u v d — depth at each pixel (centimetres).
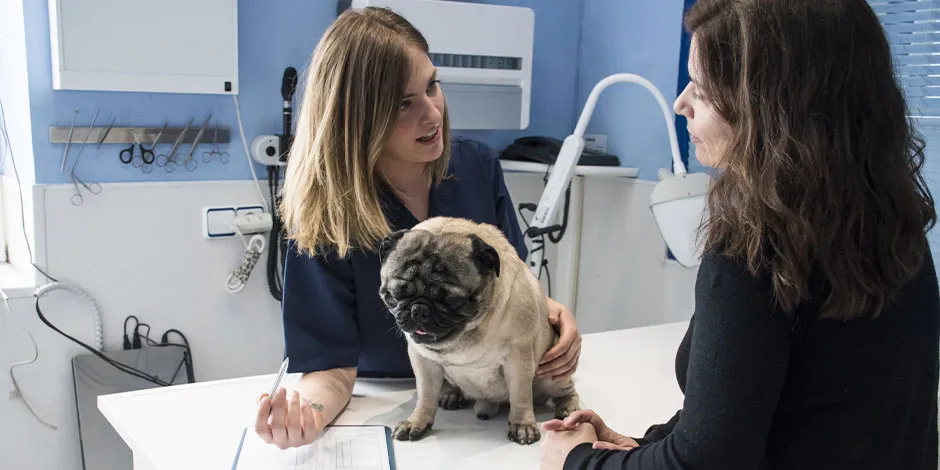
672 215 176
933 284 79
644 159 277
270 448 120
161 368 240
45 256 222
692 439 74
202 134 239
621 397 148
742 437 72
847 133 71
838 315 71
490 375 127
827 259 71
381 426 130
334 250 136
